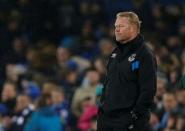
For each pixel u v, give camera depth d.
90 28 59.00
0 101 46.69
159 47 48.28
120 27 24.92
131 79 24.78
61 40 59.91
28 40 58.31
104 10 61.62
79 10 61.31
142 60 24.73
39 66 50.12
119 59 25.12
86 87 41.19
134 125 24.67
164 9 62.12
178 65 44.53
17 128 40.06
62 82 45.53
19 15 59.28
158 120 36.09
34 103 42.88
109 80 25.22
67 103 41.47
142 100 24.50
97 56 49.69
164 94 36.00
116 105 24.86
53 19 60.09
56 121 38.53
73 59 48.75
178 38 57.25
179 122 34.41
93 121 37.88
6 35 57.69
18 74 47.16
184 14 62.53
